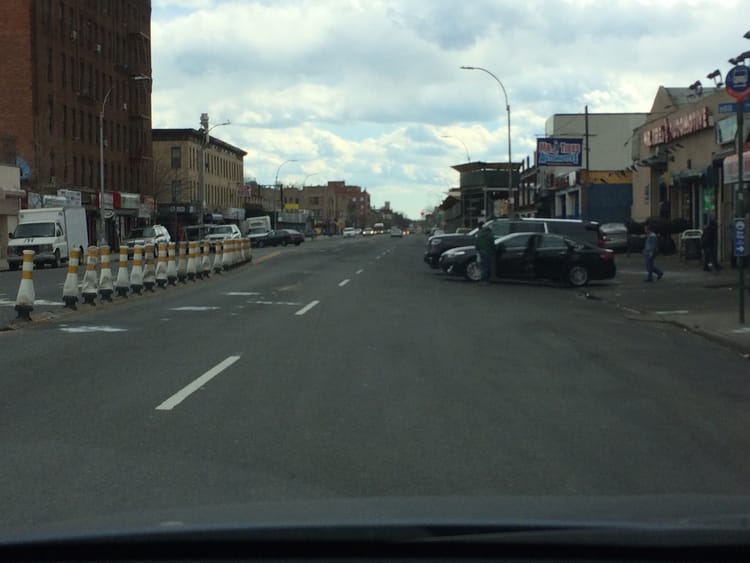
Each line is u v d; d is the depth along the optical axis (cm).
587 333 1426
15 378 961
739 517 348
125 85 6675
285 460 625
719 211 3259
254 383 935
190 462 620
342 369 1029
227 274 3044
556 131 6650
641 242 4175
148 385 921
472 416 779
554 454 646
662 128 3916
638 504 379
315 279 2748
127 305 1855
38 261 3875
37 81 5109
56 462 621
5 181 4759
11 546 331
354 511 366
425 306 1848
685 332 1492
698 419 784
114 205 6150
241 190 10394
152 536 328
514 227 2731
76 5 5688
